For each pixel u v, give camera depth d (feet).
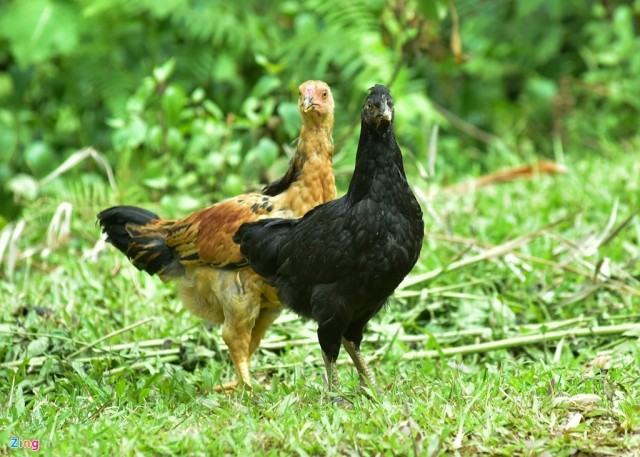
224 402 36.70
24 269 54.03
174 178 58.70
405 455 30.96
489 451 31.22
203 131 58.29
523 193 61.72
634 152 69.46
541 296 47.11
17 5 69.46
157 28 74.13
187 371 42.78
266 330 42.91
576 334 43.21
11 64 74.28
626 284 48.37
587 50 79.46
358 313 37.04
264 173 59.11
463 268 49.21
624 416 32.99
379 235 35.09
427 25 66.85
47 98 75.00
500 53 80.38
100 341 42.14
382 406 34.01
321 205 36.96
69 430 33.30
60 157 71.05
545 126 80.43
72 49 69.21
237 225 40.01
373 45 69.00
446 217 54.03
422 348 44.42
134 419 34.58
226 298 40.32
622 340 43.04
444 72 79.92
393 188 35.29
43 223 58.85
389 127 35.29
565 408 34.01
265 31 71.92
